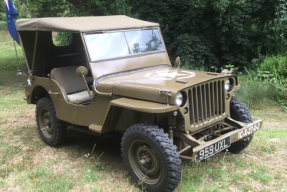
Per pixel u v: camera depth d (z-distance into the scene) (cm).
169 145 297
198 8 1165
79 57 564
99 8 1137
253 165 378
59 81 452
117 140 491
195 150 296
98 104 367
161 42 464
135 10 1300
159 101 304
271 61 896
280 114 674
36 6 1278
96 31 388
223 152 426
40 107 477
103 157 425
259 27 1210
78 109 396
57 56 530
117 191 329
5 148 468
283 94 756
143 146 322
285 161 392
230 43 1192
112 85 349
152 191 316
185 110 314
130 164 338
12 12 520
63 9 1287
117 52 401
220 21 1100
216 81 343
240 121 394
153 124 323
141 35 438
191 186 328
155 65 437
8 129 564
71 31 377
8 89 961
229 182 342
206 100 340
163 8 1247
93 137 509
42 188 338
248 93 741
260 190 322
